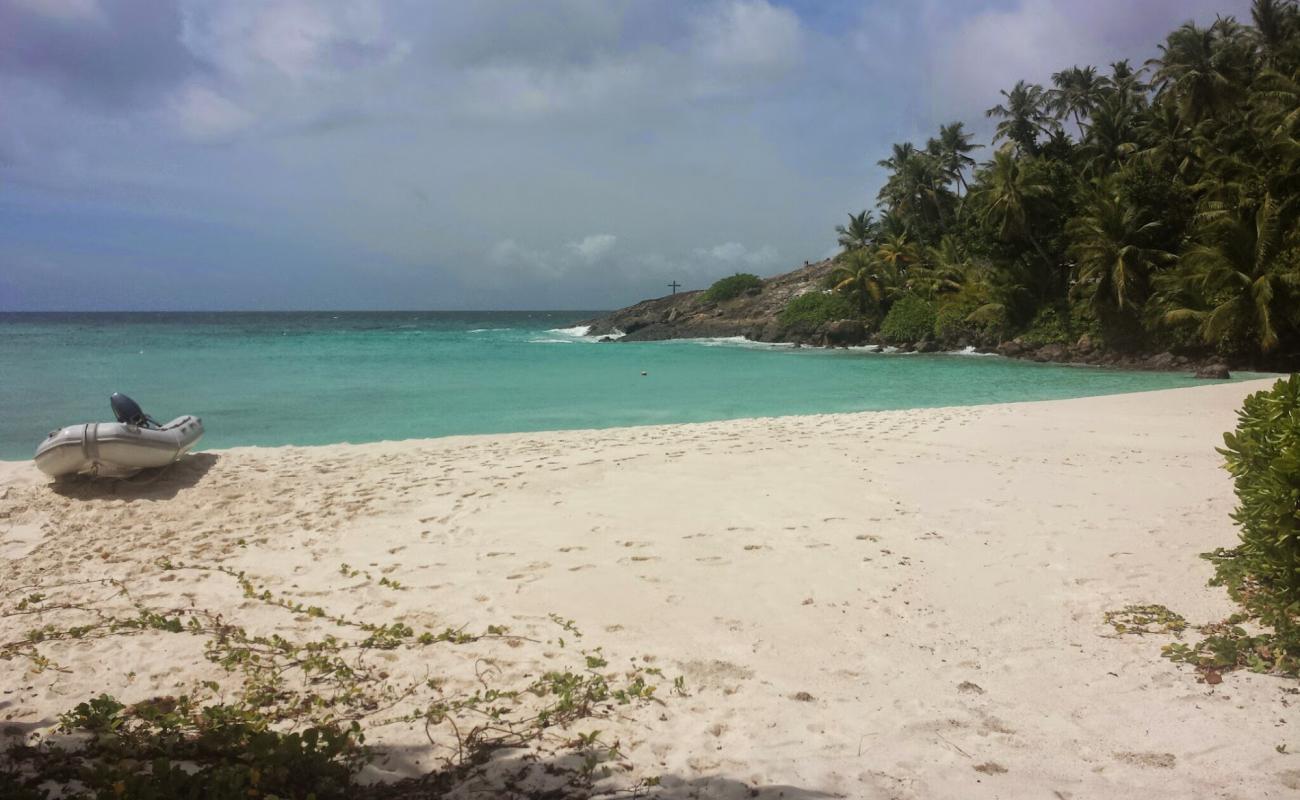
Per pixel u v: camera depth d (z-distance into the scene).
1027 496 7.91
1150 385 25.36
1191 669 3.98
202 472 10.34
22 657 4.64
